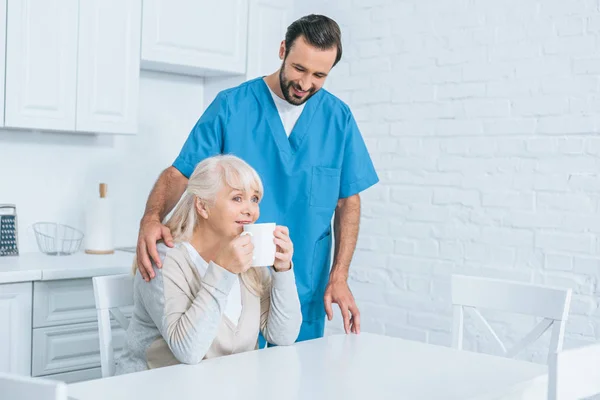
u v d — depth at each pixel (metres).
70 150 3.12
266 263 1.61
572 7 2.74
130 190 3.32
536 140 2.83
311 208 2.16
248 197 1.68
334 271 2.13
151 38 3.03
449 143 3.07
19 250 2.99
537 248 2.83
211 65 3.23
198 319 1.53
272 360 1.57
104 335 1.82
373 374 1.48
